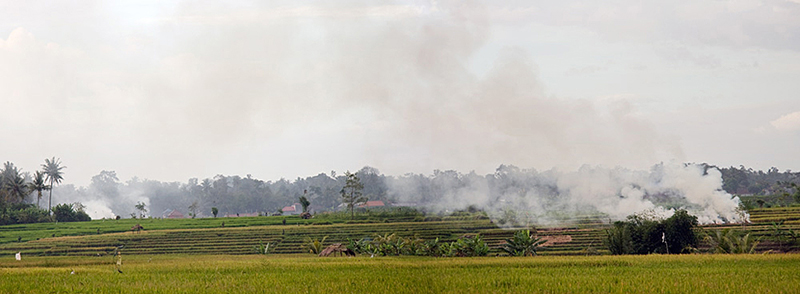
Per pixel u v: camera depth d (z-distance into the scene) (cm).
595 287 3006
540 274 3588
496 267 4075
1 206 15938
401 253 6688
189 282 3278
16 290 3012
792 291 2761
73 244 11062
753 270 3512
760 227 9794
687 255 4825
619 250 7488
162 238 11800
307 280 3375
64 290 3016
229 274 3734
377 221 13950
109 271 3938
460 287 3095
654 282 3089
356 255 6638
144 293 2942
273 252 10238
